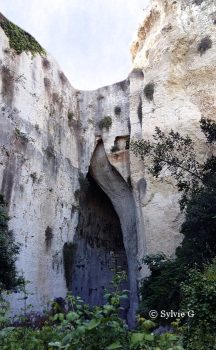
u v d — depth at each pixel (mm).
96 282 31297
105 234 33781
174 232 22406
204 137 23156
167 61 26109
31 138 23484
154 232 23109
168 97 25469
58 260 24891
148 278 18062
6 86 22219
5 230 15648
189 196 19516
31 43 25656
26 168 22609
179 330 8688
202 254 14297
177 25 26562
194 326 8242
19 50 24031
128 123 29156
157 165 19328
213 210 15156
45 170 24484
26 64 24469
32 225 22547
